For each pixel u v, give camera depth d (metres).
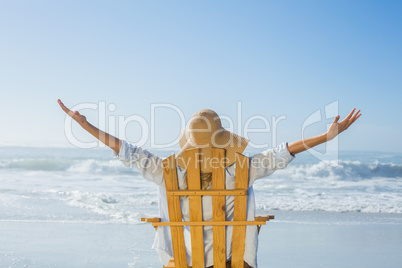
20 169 21.25
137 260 5.77
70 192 11.95
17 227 7.62
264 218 3.22
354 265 5.71
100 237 7.03
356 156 34.25
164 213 3.38
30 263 5.53
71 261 5.67
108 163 21.69
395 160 31.19
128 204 10.85
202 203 3.29
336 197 12.87
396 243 6.96
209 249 3.37
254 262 3.32
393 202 11.80
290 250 6.43
